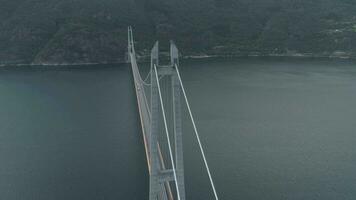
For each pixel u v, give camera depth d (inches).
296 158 3238.2
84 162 3186.5
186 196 2628.0
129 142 3595.0
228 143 3582.7
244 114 4594.0
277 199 2593.5
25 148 3548.2
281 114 4594.0
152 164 1975.9
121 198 2620.6
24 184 2851.9
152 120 1942.7
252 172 2965.1
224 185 2765.7
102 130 3978.8
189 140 3651.6
